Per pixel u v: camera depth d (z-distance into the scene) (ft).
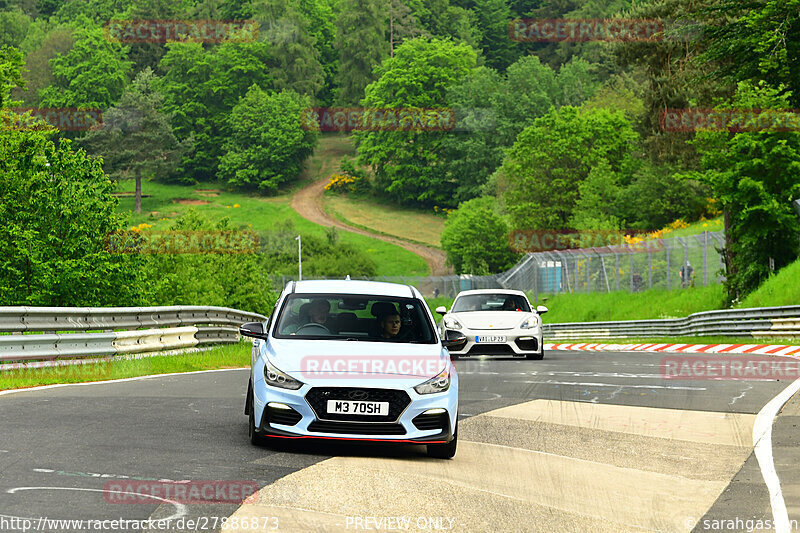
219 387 112.06
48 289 288.51
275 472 56.44
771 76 262.88
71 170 313.32
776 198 254.68
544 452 69.97
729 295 275.18
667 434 78.74
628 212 568.41
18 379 113.60
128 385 112.47
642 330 283.18
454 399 66.44
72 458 58.08
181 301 500.74
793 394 104.01
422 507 49.32
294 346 67.41
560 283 456.86
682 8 527.40
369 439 63.57
